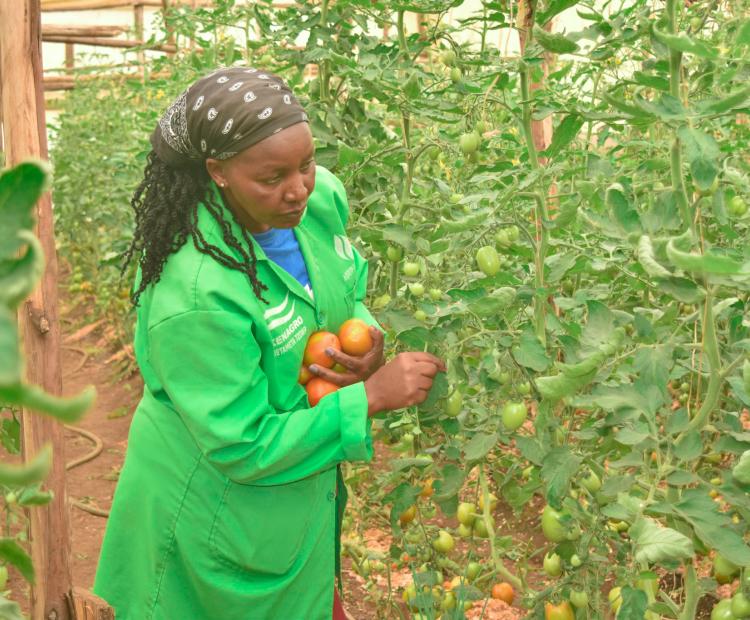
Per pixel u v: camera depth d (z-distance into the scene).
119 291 5.47
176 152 1.51
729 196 1.97
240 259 1.57
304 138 1.46
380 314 2.08
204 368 1.52
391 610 2.81
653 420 1.55
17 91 1.41
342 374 1.74
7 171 0.34
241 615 1.72
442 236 2.23
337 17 2.67
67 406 0.28
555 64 3.53
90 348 6.17
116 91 7.94
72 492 4.00
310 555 1.79
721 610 1.68
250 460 1.55
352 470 3.04
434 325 2.00
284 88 1.49
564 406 2.26
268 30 2.90
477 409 2.06
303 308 1.70
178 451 1.68
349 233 2.41
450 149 2.33
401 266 2.66
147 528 1.72
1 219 0.34
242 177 1.47
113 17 10.16
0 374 0.27
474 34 5.91
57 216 6.96
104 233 6.31
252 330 1.58
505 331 1.86
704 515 1.49
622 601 1.61
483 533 2.38
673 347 1.57
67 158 7.01
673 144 1.48
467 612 2.72
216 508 1.67
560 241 2.10
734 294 1.95
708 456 2.33
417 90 2.16
